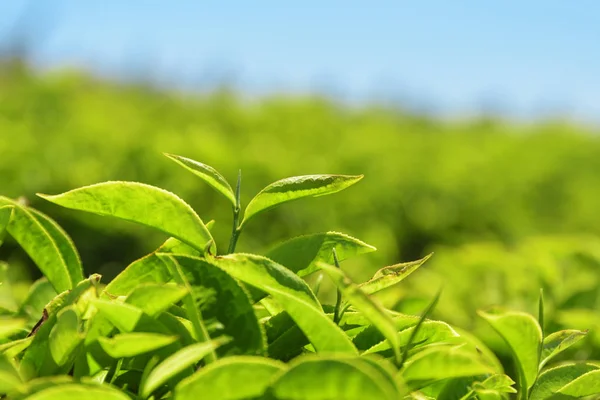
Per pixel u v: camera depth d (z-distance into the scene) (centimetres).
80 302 118
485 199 693
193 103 831
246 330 114
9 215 137
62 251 146
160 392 118
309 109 861
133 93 908
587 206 721
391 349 126
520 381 130
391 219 639
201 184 522
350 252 140
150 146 536
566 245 302
